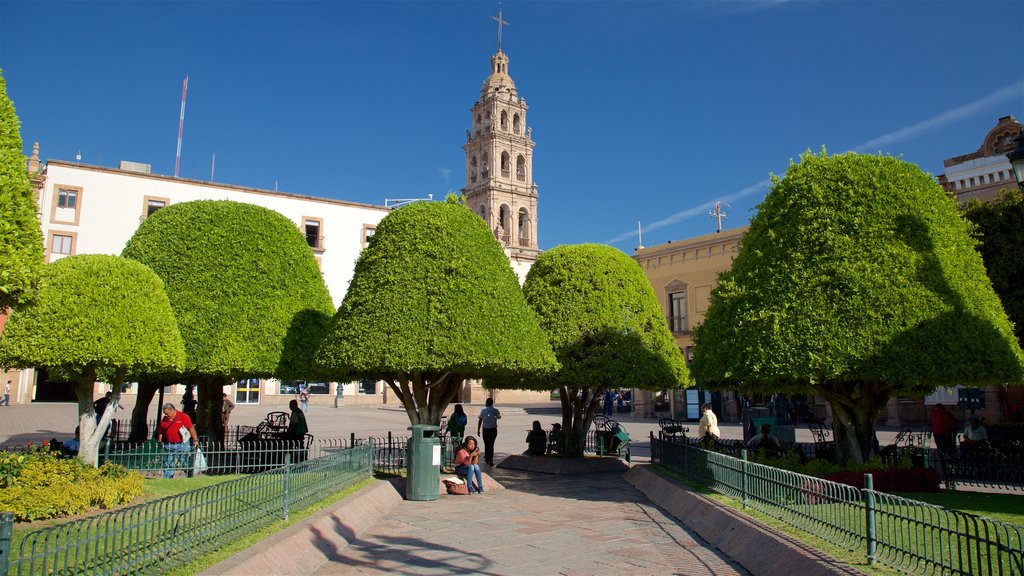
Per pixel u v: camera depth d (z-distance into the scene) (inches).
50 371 416.8
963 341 371.6
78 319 395.9
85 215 1369.3
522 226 2738.7
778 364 385.4
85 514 327.0
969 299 390.6
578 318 594.9
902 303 379.2
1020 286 510.6
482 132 2733.8
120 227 1393.9
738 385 447.5
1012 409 826.8
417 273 478.9
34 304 324.8
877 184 411.2
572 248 645.3
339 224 1622.8
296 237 598.5
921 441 522.3
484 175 2723.9
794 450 498.3
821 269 396.8
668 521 384.5
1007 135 797.2
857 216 403.5
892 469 403.5
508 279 520.7
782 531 291.9
